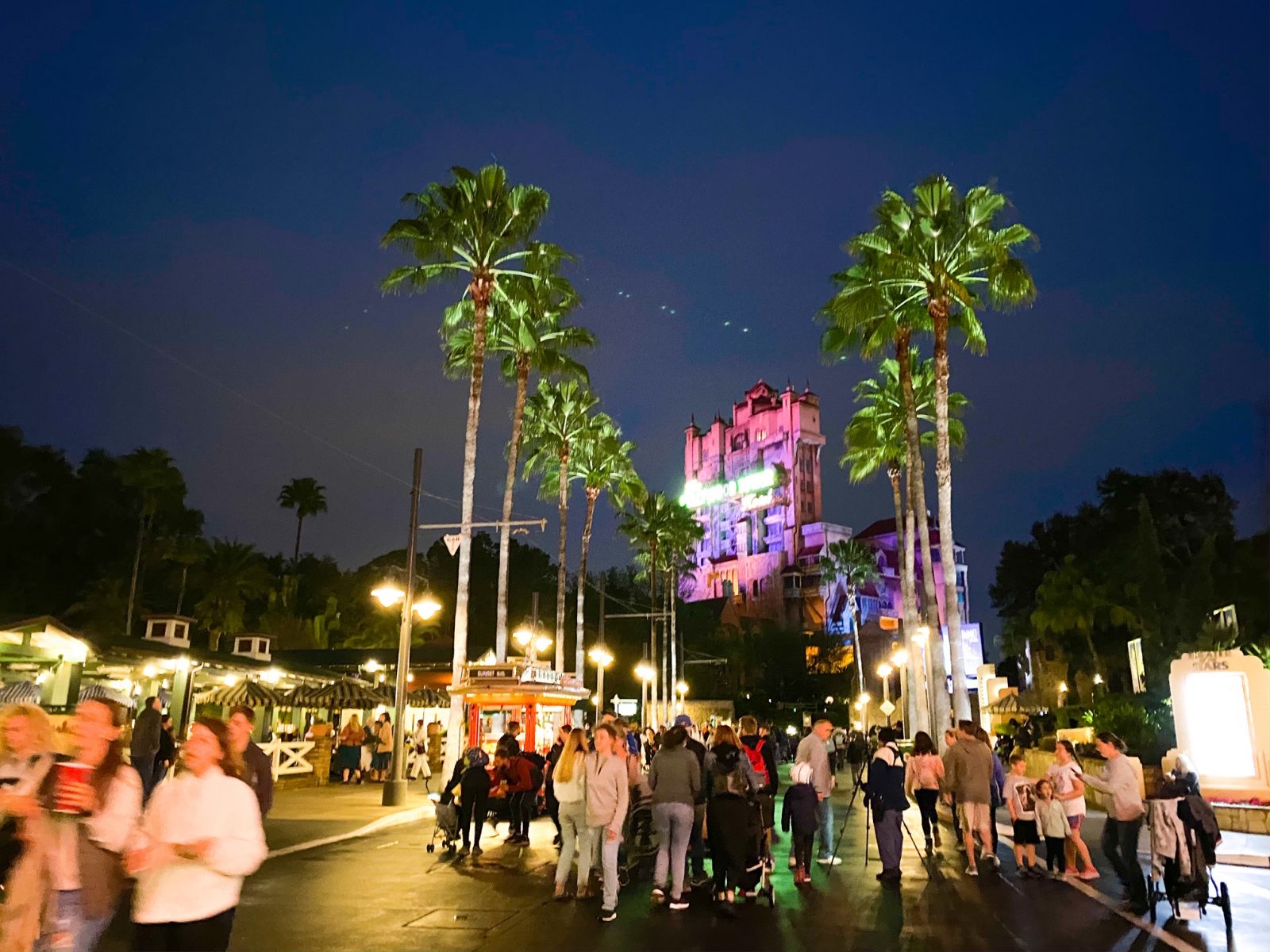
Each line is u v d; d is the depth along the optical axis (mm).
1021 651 68688
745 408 151500
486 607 76562
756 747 13852
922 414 43562
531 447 50312
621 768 10625
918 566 87312
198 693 30312
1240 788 18797
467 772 15289
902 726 54312
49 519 50031
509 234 32344
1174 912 10148
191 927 4750
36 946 4641
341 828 18000
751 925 9859
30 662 25188
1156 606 35156
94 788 4855
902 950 8727
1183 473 54438
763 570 138000
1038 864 14055
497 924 9820
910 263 28312
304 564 77062
